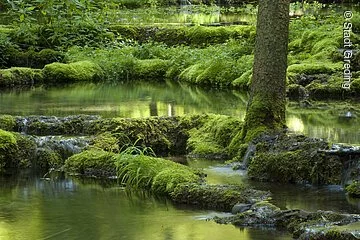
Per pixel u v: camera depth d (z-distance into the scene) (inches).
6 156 374.6
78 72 657.6
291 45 686.5
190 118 418.0
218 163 377.7
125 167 350.3
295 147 348.8
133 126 406.0
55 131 410.6
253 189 319.0
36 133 411.5
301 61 627.2
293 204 300.8
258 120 374.9
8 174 370.0
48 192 332.5
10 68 663.8
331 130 419.2
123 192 333.1
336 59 625.0
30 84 637.9
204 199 309.4
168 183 327.3
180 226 278.8
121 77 676.7
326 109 502.3
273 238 264.4
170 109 488.4
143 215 294.7
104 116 454.9
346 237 252.1
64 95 560.4
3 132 380.2
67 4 418.0
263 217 281.1
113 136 399.2
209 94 571.2
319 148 341.4
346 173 332.2
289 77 575.5
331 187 330.3
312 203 302.5
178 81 657.0
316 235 257.0
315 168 336.2
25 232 271.9
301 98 553.0
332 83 562.6
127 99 538.3
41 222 285.1
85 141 389.4
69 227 278.1
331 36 674.2
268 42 374.0
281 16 374.0
